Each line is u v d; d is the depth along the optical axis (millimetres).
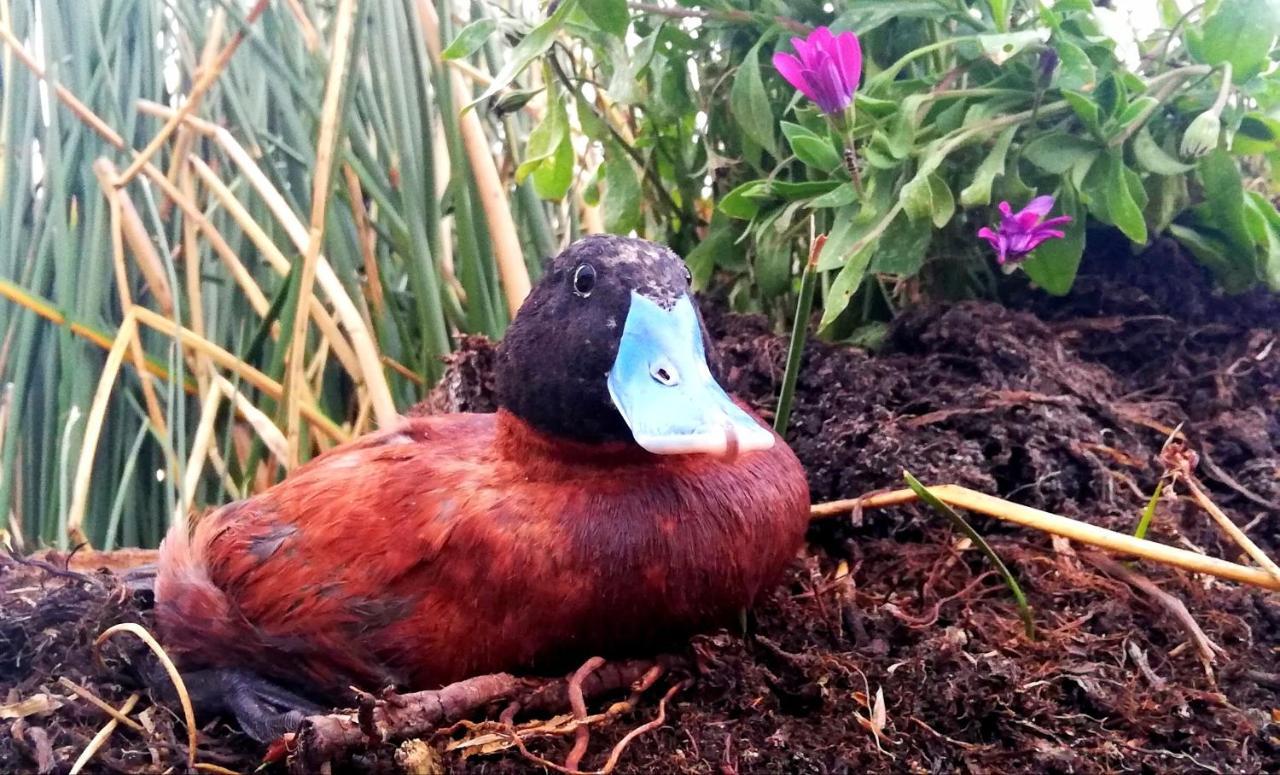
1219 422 1198
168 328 1785
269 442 1699
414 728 772
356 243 1955
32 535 1812
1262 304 1326
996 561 933
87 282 1794
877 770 798
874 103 1161
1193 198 1331
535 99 1984
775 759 805
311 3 1899
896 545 1134
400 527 864
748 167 1493
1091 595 1006
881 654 935
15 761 862
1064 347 1292
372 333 1913
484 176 1771
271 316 1763
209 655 958
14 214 1805
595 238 917
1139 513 1091
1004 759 809
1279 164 1255
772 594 1012
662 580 837
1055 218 1118
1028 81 1218
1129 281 1354
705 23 1380
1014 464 1159
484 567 828
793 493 938
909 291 1427
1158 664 922
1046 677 893
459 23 1880
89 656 1010
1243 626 958
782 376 1319
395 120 1764
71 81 1825
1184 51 1252
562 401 856
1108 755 804
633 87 1404
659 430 783
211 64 1801
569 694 839
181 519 1115
